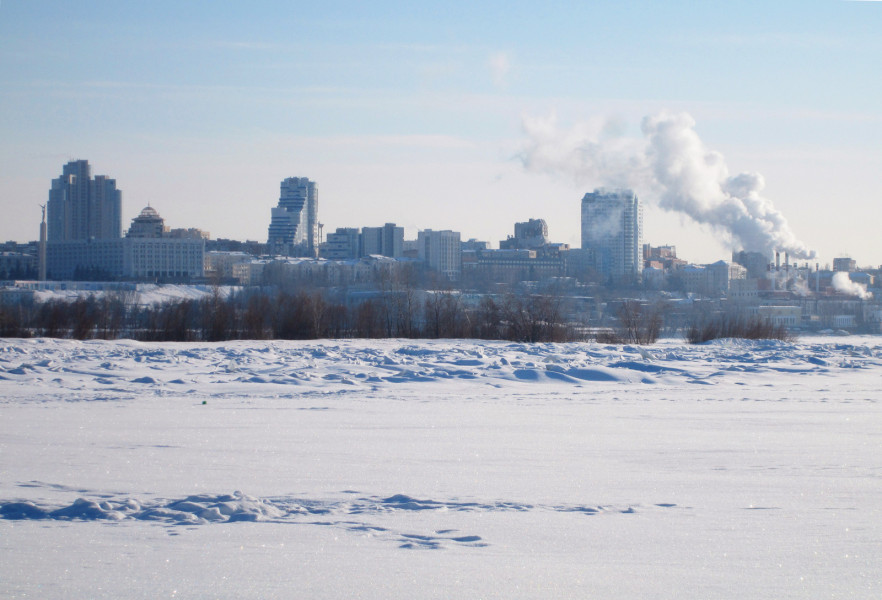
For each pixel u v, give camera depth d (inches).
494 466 538.0
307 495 438.9
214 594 279.1
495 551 335.0
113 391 1052.5
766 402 985.5
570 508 413.4
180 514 386.9
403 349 1838.1
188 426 734.5
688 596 280.7
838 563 320.2
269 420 782.5
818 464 550.6
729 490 461.7
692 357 1740.9
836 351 1942.7
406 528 370.9
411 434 693.3
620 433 708.7
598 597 278.4
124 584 288.5
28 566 308.7
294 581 293.0
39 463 537.3
